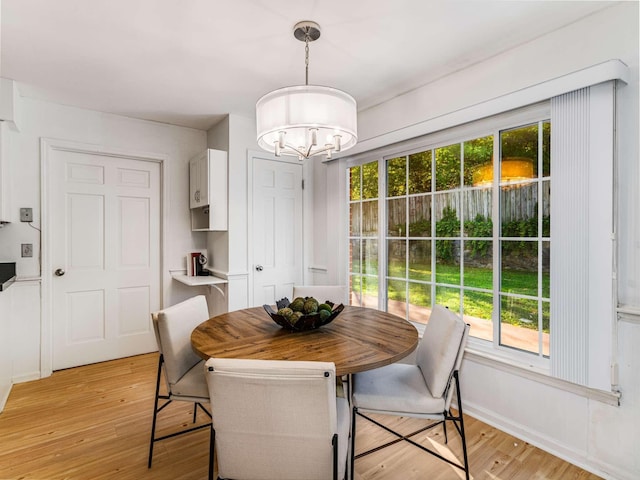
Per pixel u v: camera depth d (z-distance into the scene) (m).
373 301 3.03
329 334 1.71
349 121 1.64
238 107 2.95
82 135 2.95
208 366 1.07
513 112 2.02
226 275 3.12
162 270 3.39
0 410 2.23
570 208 1.72
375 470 1.71
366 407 1.59
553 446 1.82
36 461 1.76
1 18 1.71
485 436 1.99
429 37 1.88
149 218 3.37
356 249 3.21
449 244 2.46
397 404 1.57
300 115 1.54
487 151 2.24
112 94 2.67
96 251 3.10
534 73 1.88
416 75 2.32
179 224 3.47
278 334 1.71
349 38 1.90
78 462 1.76
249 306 3.23
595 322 1.65
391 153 2.85
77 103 2.84
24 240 2.72
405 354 1.48
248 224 3.23
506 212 2.13
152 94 2.67
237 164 3.16
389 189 2.90
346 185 3.30
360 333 1.73
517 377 1.97
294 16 1.71
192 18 1.72
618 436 1.61
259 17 1.71
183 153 3.48
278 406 1.06
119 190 3.21
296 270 3.56
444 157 2.49
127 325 3.26
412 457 1.82
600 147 1.62
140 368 2.99
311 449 1.09
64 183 2.95
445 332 1.62
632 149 1.59
